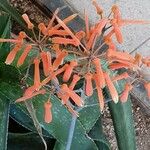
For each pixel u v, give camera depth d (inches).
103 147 13.8
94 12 15.1
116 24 9.2
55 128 11.6
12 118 12.8
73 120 10.6
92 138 13.6
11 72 11.2
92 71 9.2
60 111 11.6
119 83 12.4
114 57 9.0
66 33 9.4
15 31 15.2
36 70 9.2
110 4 14.7
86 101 12.4
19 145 12.8
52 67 9.0
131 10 14.8
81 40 10.0
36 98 11.3
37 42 9.7
